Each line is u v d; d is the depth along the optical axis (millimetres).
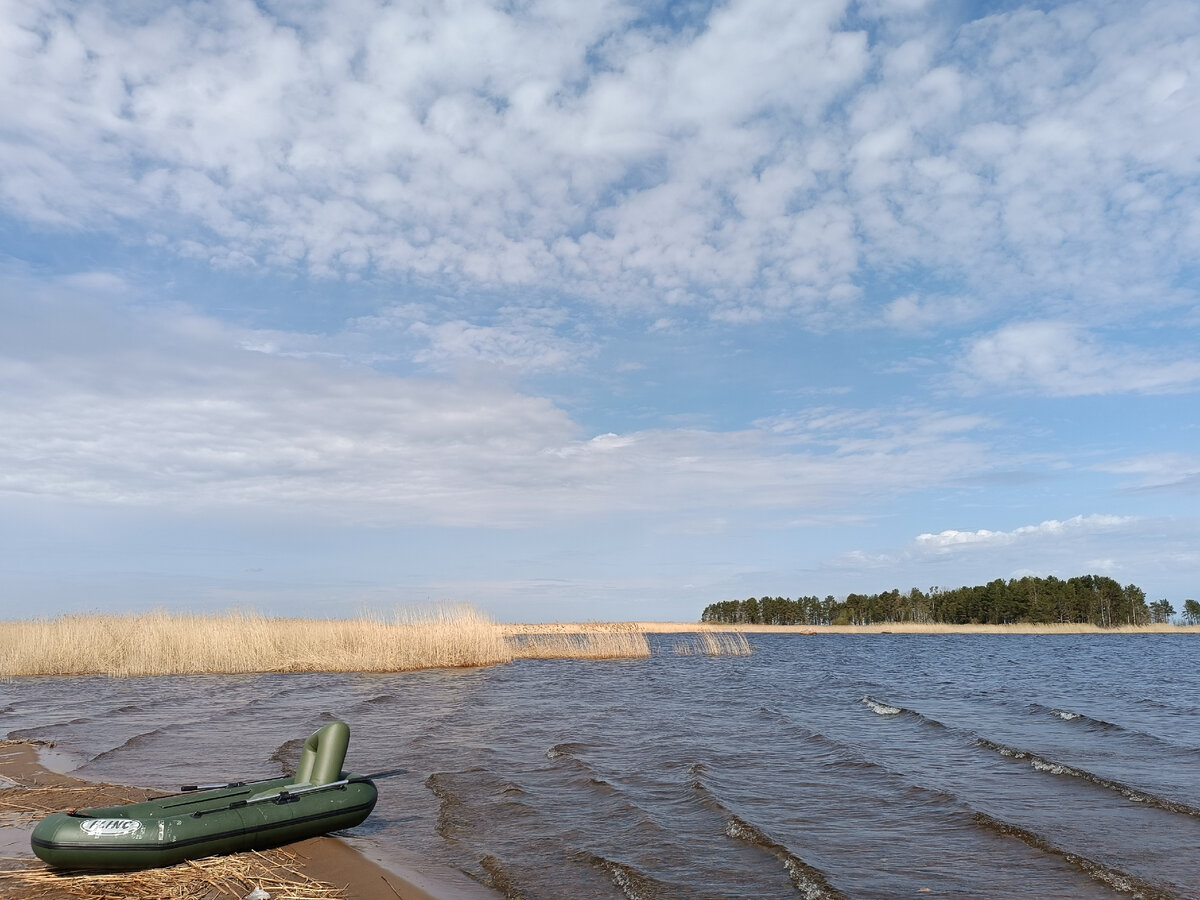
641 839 9531
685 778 12914
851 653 54750
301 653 33406
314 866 8148
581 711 21359
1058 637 95250
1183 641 80188
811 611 143500
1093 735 17094
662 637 79750
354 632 35188
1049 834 9648
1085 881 8102
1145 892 7719
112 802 10773
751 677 33344
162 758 14289
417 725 18469
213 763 13820
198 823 8000
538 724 18844
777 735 17422
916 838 9641
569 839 9539
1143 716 20422
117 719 19266
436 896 7473
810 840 9531
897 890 7840
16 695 24547
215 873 7707
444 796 11656
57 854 7508
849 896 7590
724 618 152000
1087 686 29453
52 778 12492
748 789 12211
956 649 62406
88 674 30922
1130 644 72688
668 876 8203
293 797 8859
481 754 14992
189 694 24688
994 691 27359
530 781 12688
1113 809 10891
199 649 32125
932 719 19531
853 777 13070
